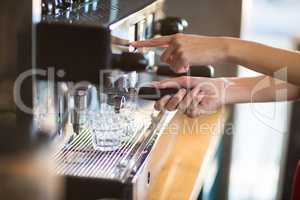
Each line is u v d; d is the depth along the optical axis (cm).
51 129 96
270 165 227
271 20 219
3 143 71
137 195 91
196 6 209
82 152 101
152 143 111
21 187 68
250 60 109
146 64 101
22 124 86
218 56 108
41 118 96
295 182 140
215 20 210
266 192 232
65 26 88
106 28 87
